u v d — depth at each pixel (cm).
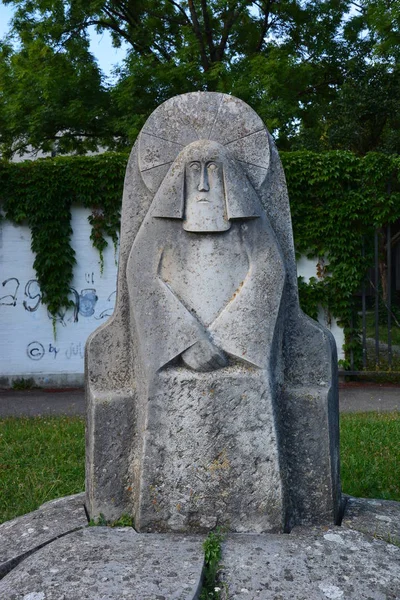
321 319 1083
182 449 309
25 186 1054
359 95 1552
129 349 334
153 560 274
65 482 499
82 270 1079
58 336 1079
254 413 309
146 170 333
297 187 1051
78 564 273
